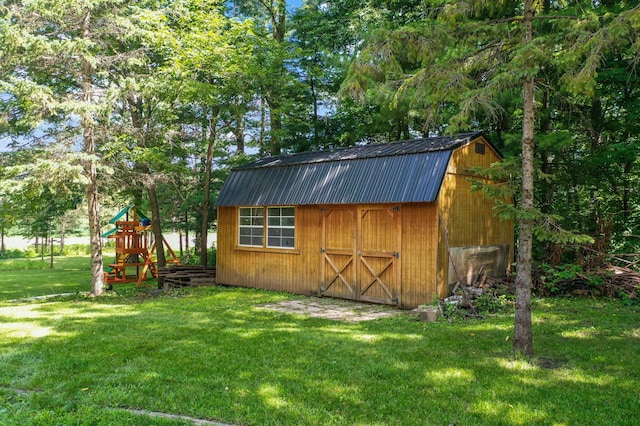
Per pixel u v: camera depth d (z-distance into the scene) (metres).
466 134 10.55
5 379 5.08
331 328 7.62
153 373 5.21
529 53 5.44
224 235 13.98
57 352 6.14
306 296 11.48
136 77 13.19
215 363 5.60
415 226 9.71
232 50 14.88
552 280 10.59
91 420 3.97
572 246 11.09
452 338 6.81
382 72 6.78
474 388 4.70
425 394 4.56
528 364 5.47
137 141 13.93
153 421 3.96
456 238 9.98
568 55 5.29
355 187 10.49
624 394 4.52
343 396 4.50
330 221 11.27
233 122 18.31
